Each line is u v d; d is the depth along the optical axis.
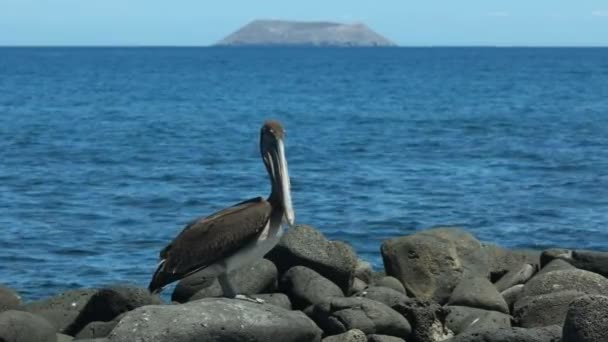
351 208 25.95
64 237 21.66
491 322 11.16
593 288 11.75
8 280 17.64
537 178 31.83
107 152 39.38
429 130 50.69
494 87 104.44
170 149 40.72
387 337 10.72
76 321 11.87
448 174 32.75
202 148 41.28
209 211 25.64
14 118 58.00
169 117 60.56
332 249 12.77
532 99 80.69
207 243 9.87
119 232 22.36
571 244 21.86
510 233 22.98
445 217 24.84
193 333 9.16
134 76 138.38
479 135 47.53
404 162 36.31
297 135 47.88
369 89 101.25
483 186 30.05
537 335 9.85
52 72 151.00
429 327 11.20
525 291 11.99
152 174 32.56
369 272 13.75
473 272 13.45
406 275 13.16
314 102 78.06
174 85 109.75
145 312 9.32
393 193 28.53
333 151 40.25
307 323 9.80
